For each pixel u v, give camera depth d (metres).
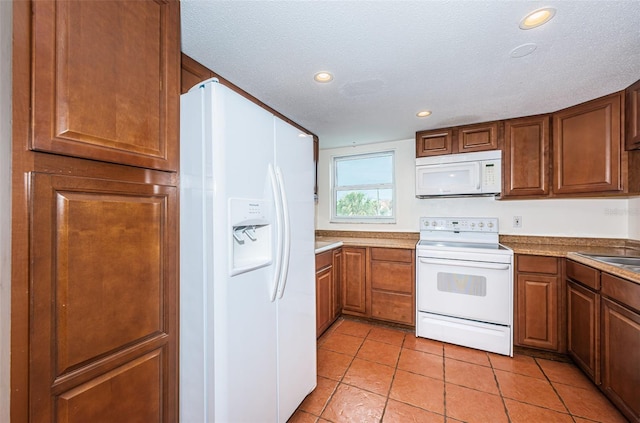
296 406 1.60
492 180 2.59
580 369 2.08
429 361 2.23
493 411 1.67
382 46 1.46
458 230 2.97
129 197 0.93
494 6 1.17
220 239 1.08
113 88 0.86
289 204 1.54
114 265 0.88
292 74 1.75
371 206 3.57
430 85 1.91
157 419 1.02
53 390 0.74
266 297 1.33
